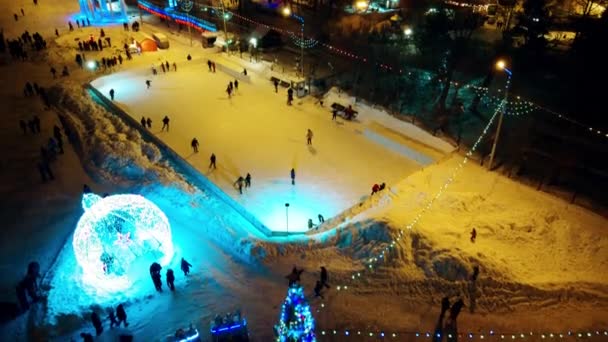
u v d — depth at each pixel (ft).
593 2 157.38
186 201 74.49
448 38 122.11
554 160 89.61
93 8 174.60
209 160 89.30
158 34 151.74
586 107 106.52
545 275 58.85
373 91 119.85
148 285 58.90
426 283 57.11
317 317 53.83
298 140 97.60
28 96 115.34
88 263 57.88
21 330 53.42
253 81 126.62
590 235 66.49
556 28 148.66
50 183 81.71
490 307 54.13
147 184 79.66
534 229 68.13
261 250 63.21
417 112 108.58
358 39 156.87
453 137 97.55
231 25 175.32
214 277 60.13
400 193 76.84
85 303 56.18
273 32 151.23
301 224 73.20
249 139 97.50
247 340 50.06
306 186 82.43
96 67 131.13
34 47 146.30
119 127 99.76
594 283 57.00
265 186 81.92
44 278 60.39
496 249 62.85
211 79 129.39
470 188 79.56
